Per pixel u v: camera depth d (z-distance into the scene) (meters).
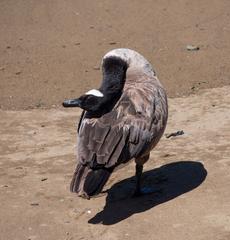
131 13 19.16
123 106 8.32
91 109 8.22
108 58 8.87
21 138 11.73
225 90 13.52
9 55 16.58
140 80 8.82
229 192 8.83
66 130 12.01
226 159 9.95
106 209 8.75
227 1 19.62
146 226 8.14
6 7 20.00
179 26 17.94
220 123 11.61
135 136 8.20
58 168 10.25
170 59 15.62
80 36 17.69
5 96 14.03
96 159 7.84
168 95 13.51
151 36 17.34
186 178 9.45
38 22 18.88
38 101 13.70
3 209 8.95
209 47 16.25
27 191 9.48
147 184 9.42
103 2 20.16
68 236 8.09
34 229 8.34
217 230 7.88
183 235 7.83
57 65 15.73
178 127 11.59
